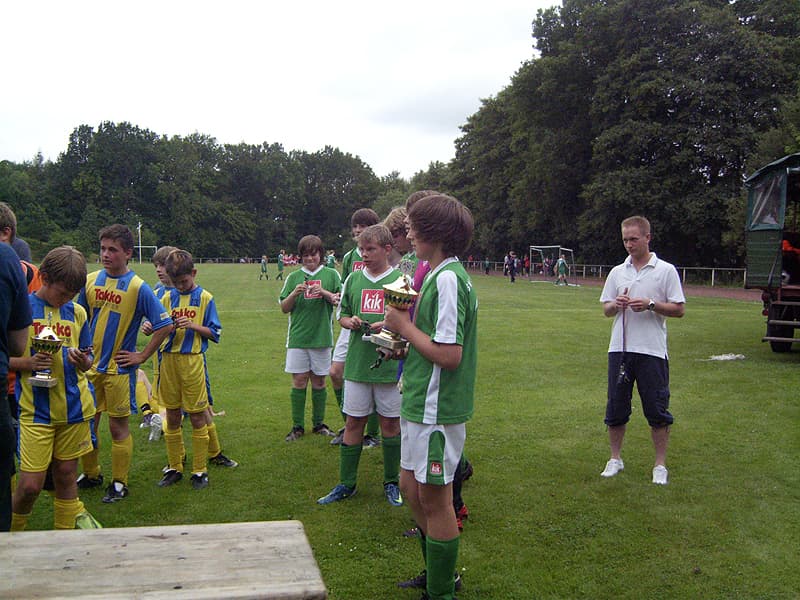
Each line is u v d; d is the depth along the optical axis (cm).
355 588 320
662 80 3178
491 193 5153
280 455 538
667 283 457
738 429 602
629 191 3244
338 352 566
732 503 427
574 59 3562
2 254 254
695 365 941
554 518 405
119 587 166
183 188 9281
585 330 1345
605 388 791
